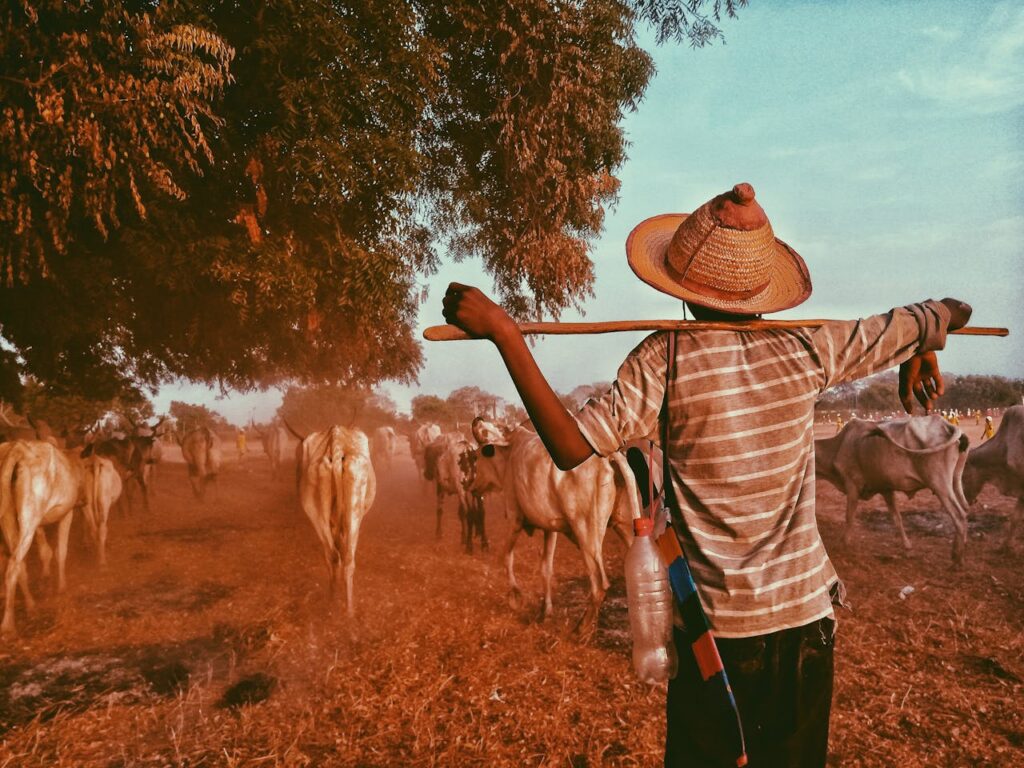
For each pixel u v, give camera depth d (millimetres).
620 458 5664
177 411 45250
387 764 3711
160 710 4410
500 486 7855
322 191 8172
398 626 5840
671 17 9547
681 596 1457
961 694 4301
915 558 7938
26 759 3814
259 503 14719
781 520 1449
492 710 4250
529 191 10875
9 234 7230
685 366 1452
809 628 1433
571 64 9922
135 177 7594
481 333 1373
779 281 1635
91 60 6148
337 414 30891
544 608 6047
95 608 6672
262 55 8023
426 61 8445
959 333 1630
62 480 6867
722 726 1362
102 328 12438
